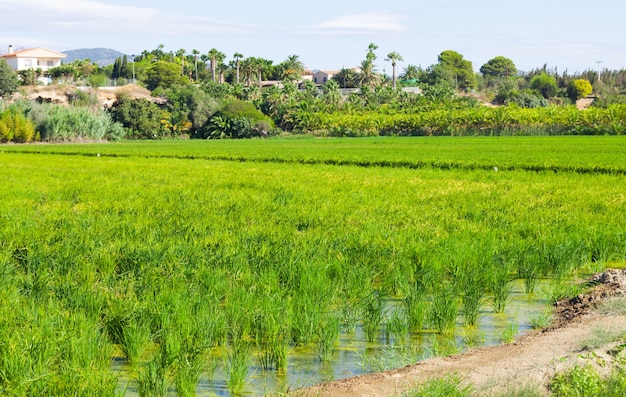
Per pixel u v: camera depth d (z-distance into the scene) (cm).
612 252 1636
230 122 12719
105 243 1589
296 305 1122
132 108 12306
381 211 2227
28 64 19350
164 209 2256
